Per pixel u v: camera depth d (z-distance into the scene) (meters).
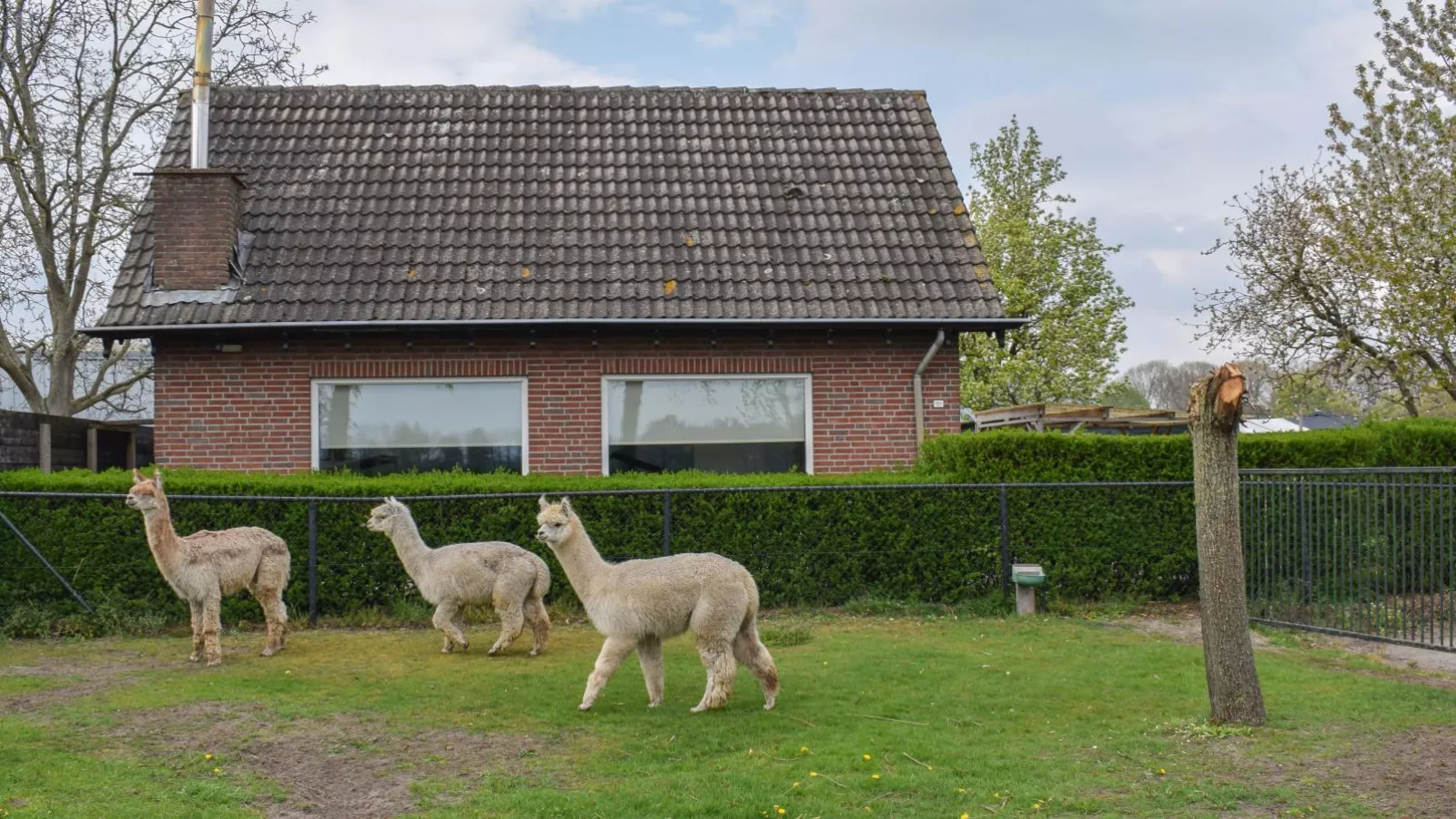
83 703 8.44
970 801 6.31
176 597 12.15
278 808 6.27
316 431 14.74
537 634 10.52
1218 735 7.64
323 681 9.27
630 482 13.15
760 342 15.22
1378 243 21.22
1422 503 11.50
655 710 8.34
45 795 6.31
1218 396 7.89
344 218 15.71
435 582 10.34
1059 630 11.72
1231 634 7.96
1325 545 12.24
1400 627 11.96
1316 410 29.12
